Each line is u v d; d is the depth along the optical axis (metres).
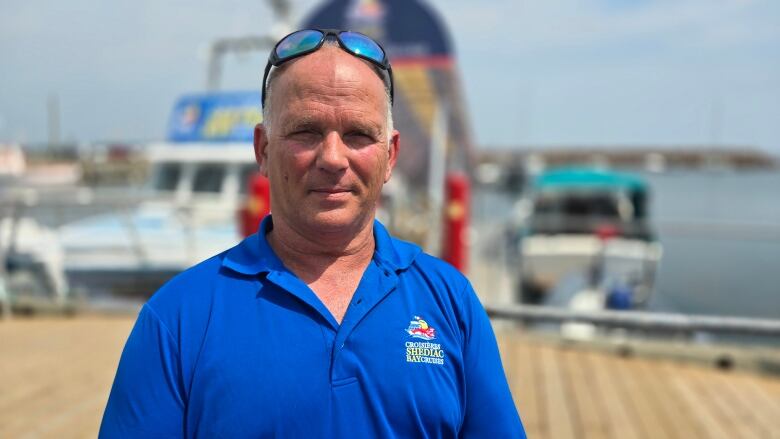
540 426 3.61
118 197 6.50
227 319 1.23
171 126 8.64
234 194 7.90
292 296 1.25
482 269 9.05
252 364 1.19
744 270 13.27
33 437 3.31
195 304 1.25
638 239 9.15
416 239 7.98
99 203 6.30
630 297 7.08
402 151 8.95
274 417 1.17
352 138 1.29
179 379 1.21
